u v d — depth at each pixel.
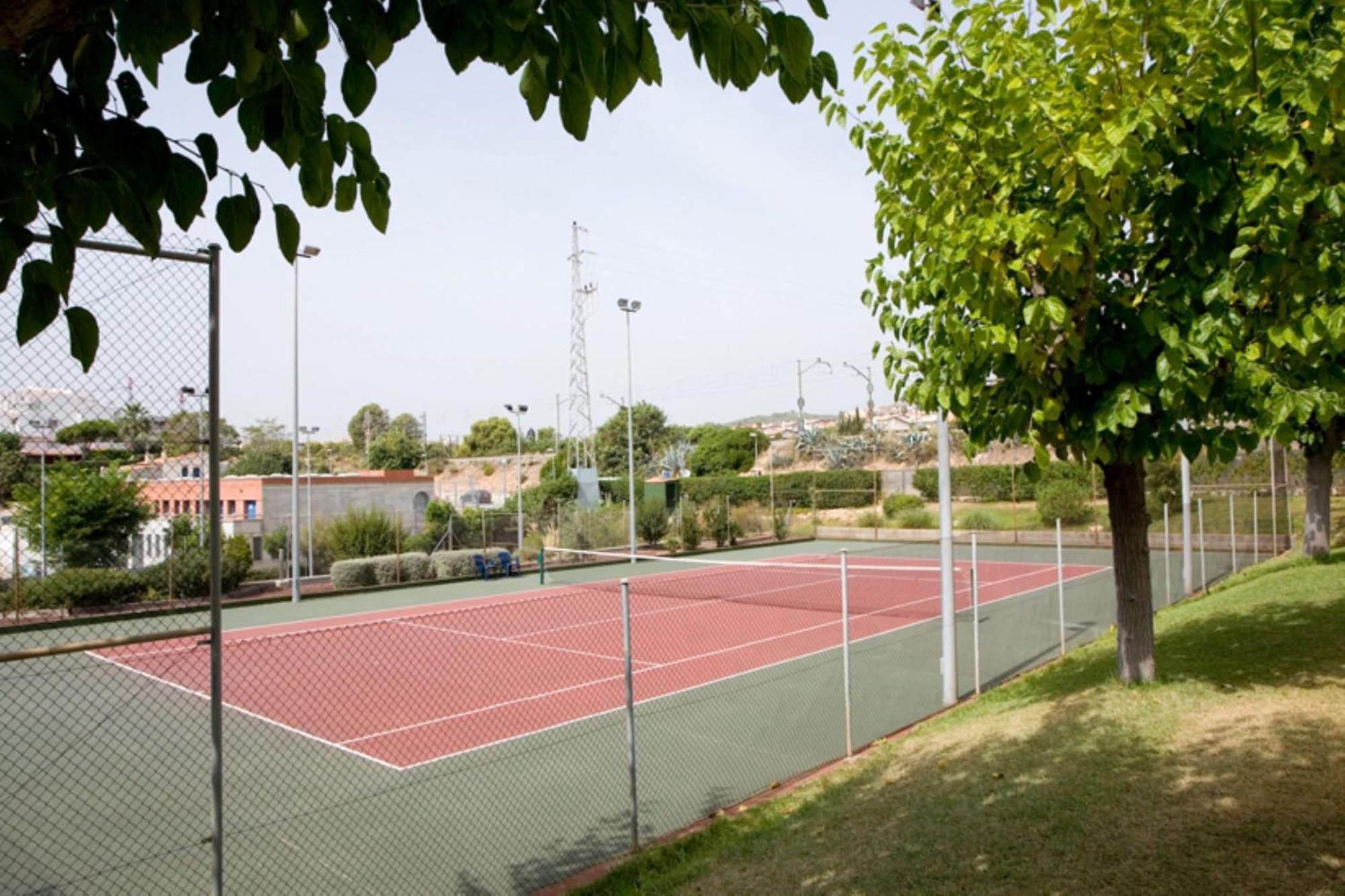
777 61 2.53
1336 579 13.27
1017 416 6.71
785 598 22.89
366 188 2.64
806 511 49.22
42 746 10.29
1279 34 5.14
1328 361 6.29
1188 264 5.94
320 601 24.70
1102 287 6.45
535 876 6.45
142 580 10.42
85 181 2.31
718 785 8.24
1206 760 5.89
